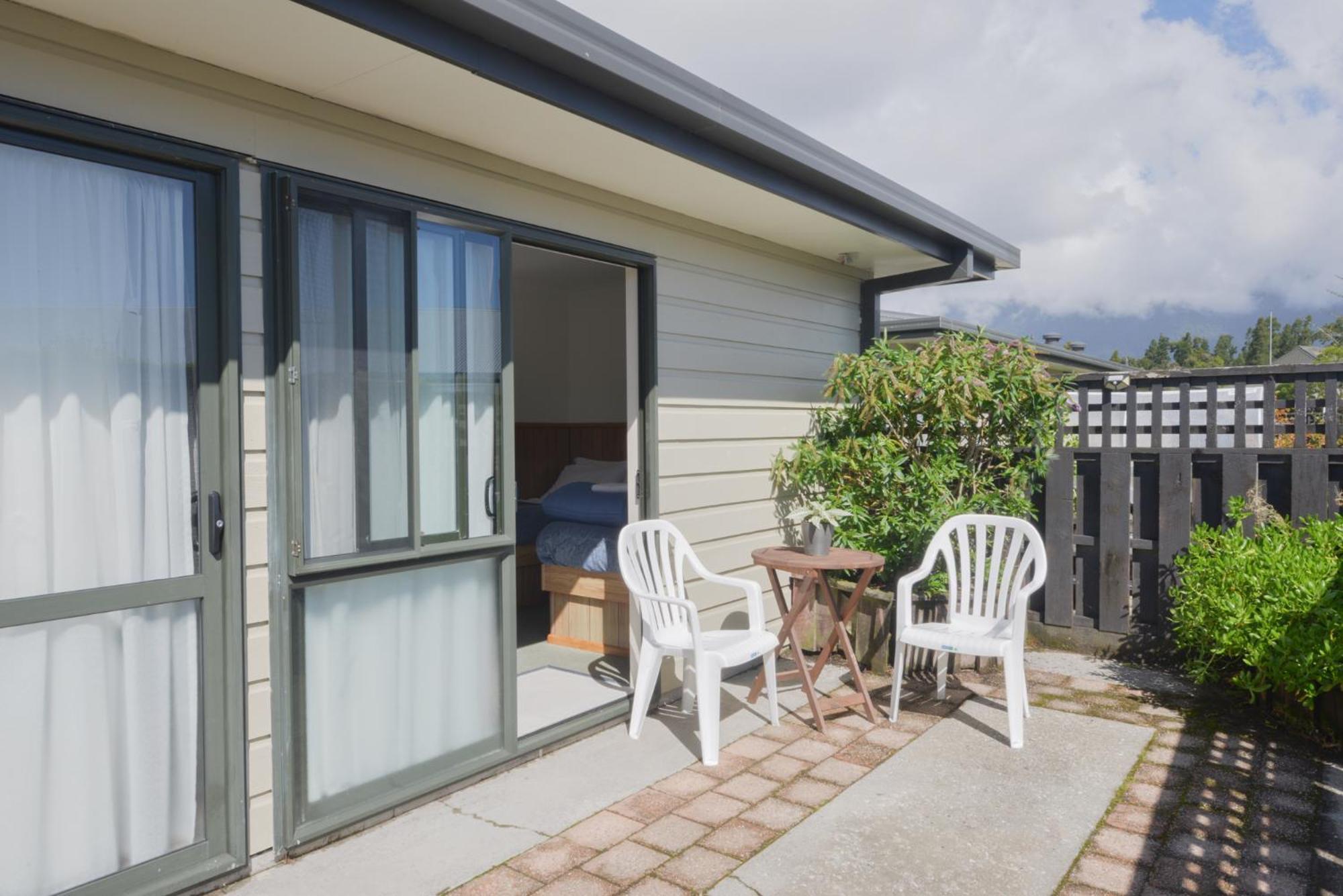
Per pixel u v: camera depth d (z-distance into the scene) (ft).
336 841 8.95
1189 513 15.49
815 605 16.56
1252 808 9.82
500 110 9.13
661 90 9.35
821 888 8.06
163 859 7.71
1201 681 13.71
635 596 12.12
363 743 9.33
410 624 9.80
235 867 8.08
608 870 8.36
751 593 12.77
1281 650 11.76
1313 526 13.01
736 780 10.64
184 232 7.86
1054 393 16.06
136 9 6.75
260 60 7.82
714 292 14.79
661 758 11.38
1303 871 8.41
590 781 10.57
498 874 8.29
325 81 8.30
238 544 8.12
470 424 10.47
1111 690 14.33
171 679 7.80
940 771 10.92
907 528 15.81
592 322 23.11
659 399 13.58
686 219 14.03
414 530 9.64
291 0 6.60
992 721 12.87
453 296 10.28
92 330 7.26
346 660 9.14
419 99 8.80
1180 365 412.16
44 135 6.94
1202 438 22.54
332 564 8.80
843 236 15.56
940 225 15.71
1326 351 64.28
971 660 15.58
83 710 7.26
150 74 7.48
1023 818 9.57
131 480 7.50
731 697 14.11
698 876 8.25
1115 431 23.95
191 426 7.89
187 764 7.91
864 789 10.35
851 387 16.60
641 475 13.51
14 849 6.91
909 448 16.75
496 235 10.77
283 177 8.34
